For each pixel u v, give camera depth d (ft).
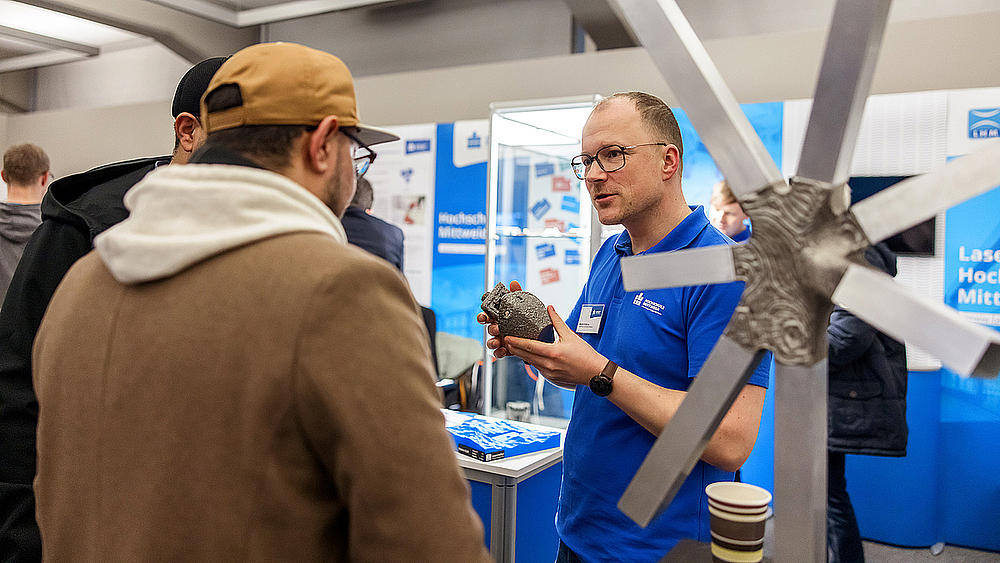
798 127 11.87
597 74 15.46
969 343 1.61
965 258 10.84
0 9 21.07
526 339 4.22
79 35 23.84
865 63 1.85
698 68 2.12
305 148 2.45
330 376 2.01
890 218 1.86
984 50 12.07
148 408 2.17
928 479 10.79
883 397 8.96
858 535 9.40
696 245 4.46
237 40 22.39
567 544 4.68
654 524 4.25
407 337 2.17
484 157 15.25
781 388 1.98
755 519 2.51
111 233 2.31
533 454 6.75
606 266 5.15
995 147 1.77
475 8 19.80
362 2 18.24
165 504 2.11
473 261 15.37
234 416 2.06
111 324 2.32
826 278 1.89
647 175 4.49
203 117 2.56
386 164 16.39
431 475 2.06
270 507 2.04
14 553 3.96
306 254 2.15
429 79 17.66
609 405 4.49
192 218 2.25
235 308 2.11
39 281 4.12
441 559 2.01
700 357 4.09
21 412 3.99
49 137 24.39
